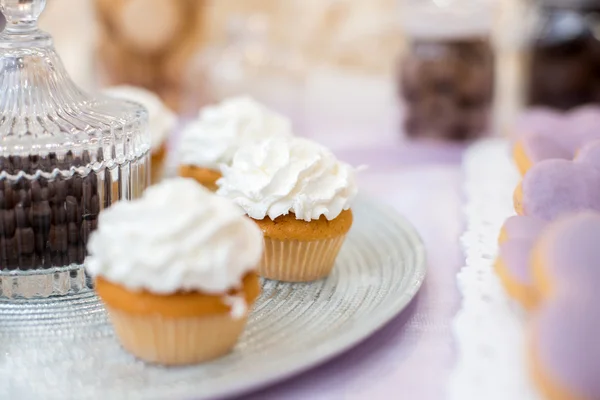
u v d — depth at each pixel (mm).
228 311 508
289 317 562
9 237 578
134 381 500
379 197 762
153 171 774
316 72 1186
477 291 544
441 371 509
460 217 713
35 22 621
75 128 595
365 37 1176
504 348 500
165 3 930
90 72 1044
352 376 506
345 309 567
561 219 510
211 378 495
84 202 590
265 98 951
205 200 520
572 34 885
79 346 535
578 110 838
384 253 636
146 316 503
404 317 559
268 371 487
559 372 459
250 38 957
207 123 724
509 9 1107
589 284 478
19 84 603
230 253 508
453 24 868
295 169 609
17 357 523
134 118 625
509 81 1115
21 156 573
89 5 984
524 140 669
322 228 604
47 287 589
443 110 892
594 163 575
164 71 967
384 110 1056
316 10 1170
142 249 505
